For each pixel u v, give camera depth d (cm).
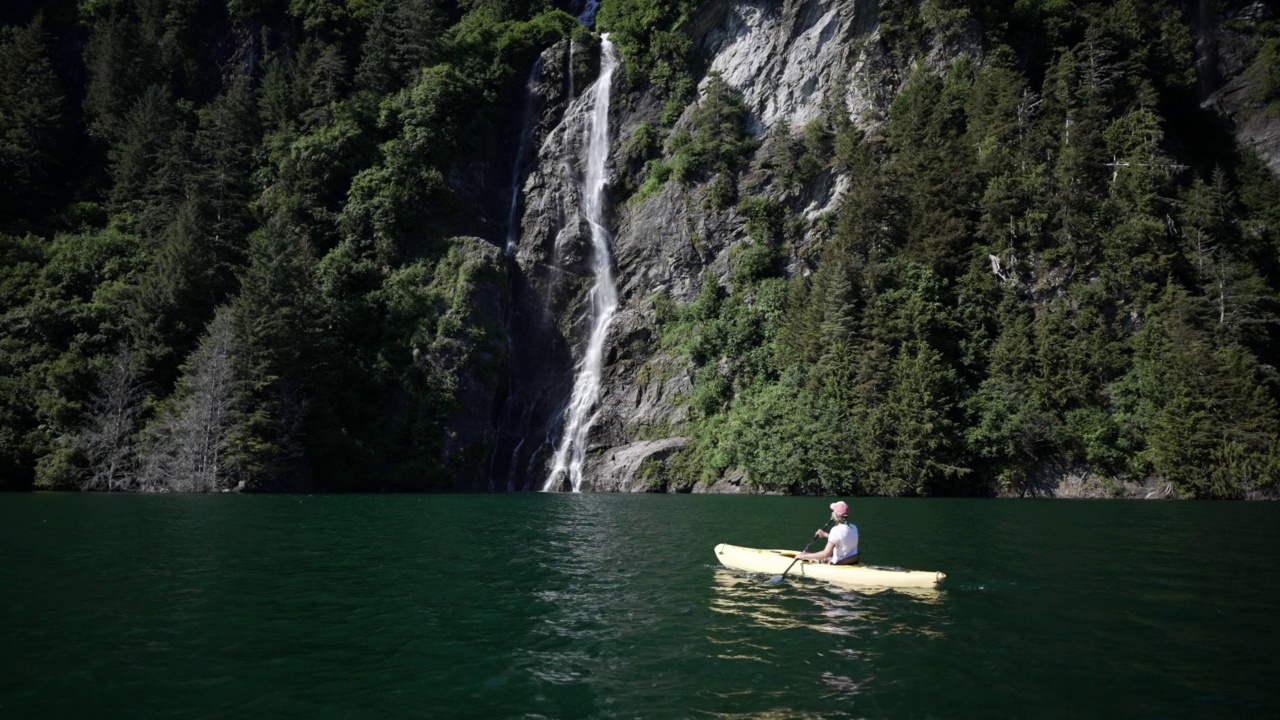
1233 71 6750
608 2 7281
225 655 1024
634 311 5881
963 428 4425
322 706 837
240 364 4559
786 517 2936
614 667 983
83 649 1043
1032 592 1457
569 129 6712
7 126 6328
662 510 3272
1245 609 1307
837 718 802
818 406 4600
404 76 6688
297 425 4619
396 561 1808
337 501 3688
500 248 6178
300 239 5469
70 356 4734
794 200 5834
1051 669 973
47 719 784
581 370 5853
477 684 915
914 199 5125
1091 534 2372
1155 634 1144
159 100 6631
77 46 7600
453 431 5078
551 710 827
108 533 2262
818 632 1160
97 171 6712
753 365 5203
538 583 1540
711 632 1162
